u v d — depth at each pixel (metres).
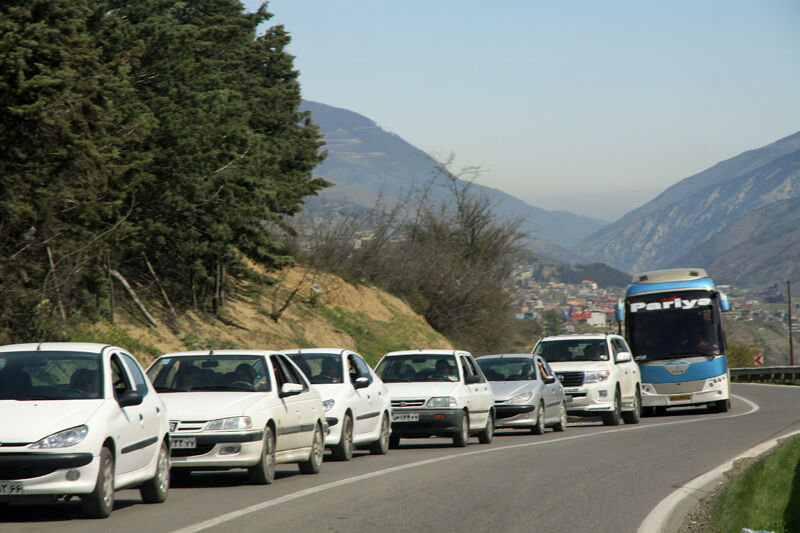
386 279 73.31
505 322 81.00
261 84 49.88
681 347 42.62
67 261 30.94
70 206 29.64
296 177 49.62
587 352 37.19
